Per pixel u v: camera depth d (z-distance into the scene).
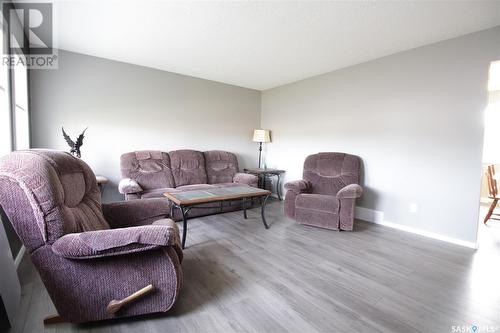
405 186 3.22
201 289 1.84
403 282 1.98
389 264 2.29
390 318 1.56
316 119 4.34
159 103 4.18
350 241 2.82
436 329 1.47
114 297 1.41
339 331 1.44
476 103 2.66
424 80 3.03
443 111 2.89
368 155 3.60
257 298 1.74
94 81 3.59
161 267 1.46
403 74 3.21
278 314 1.58
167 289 1.47
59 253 1.25
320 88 4.27
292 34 2.78
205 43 3.07
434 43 2.94
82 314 1.39
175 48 3.26
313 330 1.45
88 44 3.16
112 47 3.25
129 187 3.15
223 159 4.63
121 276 1.40
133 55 3.53
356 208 3.75
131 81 3.89
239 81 4.81
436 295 1.82
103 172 3.74
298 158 4.70
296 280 1.98
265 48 3.19
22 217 1.23
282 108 5.02
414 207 3.14
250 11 2.32
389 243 2.78
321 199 3.19
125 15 2.43
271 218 3.65
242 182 4.28
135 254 1.41
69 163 1.64
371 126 3.56
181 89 4.39
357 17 2.39
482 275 2.11
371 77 3.55
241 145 5.27
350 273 2.11
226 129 5.02
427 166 3.03
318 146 4.32
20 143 2.86
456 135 2.80
